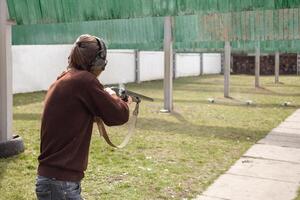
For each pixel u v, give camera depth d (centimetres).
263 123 1134
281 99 1827
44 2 810
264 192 539
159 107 1495
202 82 3067
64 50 2248
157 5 834
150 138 891
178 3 820
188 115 1283
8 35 712
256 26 1175
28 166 636
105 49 244
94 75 244
